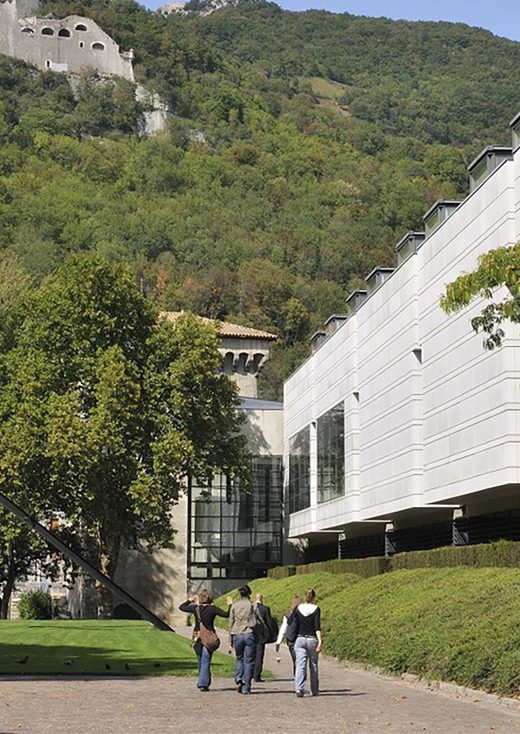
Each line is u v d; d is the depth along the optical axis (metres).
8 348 75.38
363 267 175.25
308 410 74.44
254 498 81.44
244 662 25.80
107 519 64.69
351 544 73.00
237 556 80.12
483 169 47.31
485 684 25.08
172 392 65.69
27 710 21.41
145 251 172.25
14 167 197.50
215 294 161.88
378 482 57.97
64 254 163.62
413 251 55.06
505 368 40.94
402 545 61.78
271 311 161.88
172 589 78.06
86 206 183.12
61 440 61.19
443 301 24.58
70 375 64.75
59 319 64.88
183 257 173.38
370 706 23.05
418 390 52.47
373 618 37.84
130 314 66.19
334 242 176.12
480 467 43.56
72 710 21.53
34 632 47.47
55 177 195.50
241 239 178.50
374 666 33.50
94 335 65.19
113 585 46.47
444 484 47.94
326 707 22.81
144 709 21.94
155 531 65.00
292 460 79.31
